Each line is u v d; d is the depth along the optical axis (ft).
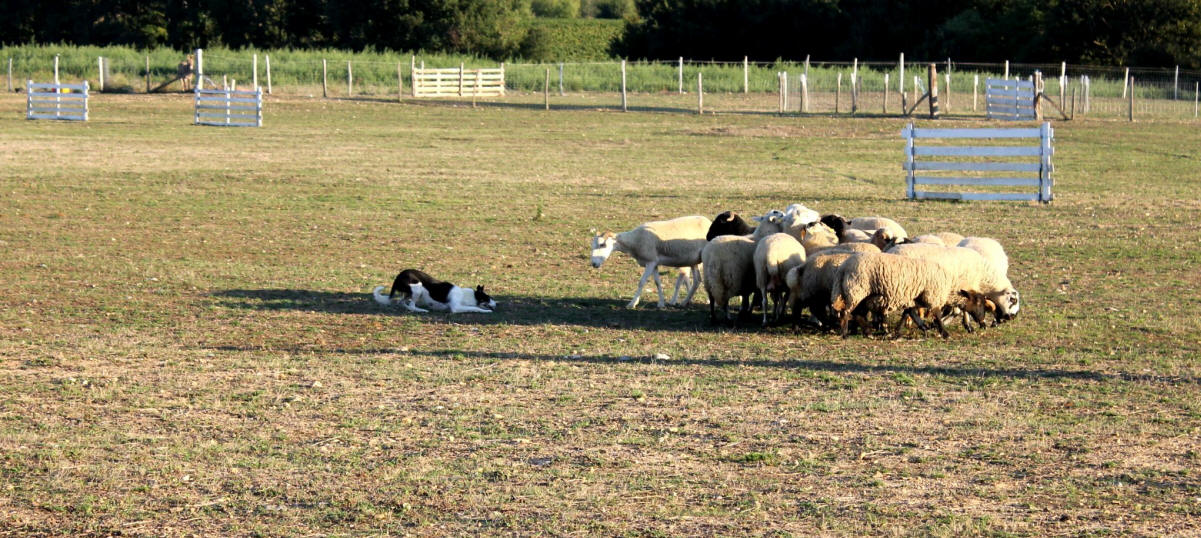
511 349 40.75
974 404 33.14
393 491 26.20
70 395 34.17
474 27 305.32
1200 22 239.71
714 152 120.57
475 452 28.99
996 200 84.84
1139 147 122.31
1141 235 68.64
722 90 215.51
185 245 65.05
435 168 104.58
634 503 25.43
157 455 28.63
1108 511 24.81
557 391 34.78
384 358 39.19
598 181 96.58
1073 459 28.27
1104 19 245.45
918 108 178.60
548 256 62.54
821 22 298.35
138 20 313.73
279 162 107.86
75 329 43.86
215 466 27.86
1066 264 59.36
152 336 42.86
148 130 139.13
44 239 66.33
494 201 84.33
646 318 46.68
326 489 26.32
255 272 56.70
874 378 36.27
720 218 49.93
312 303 49.34
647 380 35.99
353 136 134.72
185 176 96.78
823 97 194.59
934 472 27.35
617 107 181.27
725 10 306.35
